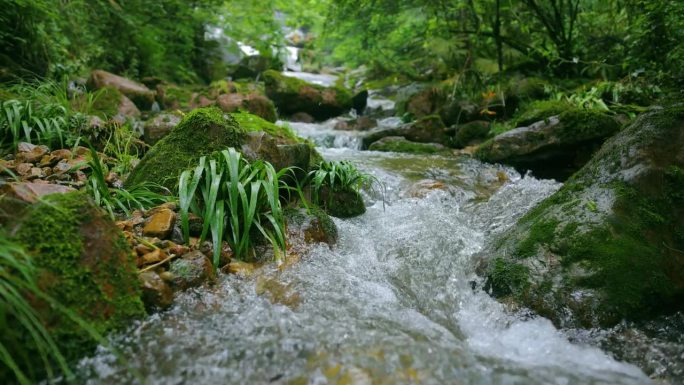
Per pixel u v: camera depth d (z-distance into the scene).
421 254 2.51
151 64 8.78
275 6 11.20
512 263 2.12
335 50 10.62
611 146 2.45
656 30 5.11
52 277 1.38
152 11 8.85
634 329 1.78
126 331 1.51
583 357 1.64
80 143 3.35
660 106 2.50
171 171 2.51
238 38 11.06
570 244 2.03
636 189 2.15
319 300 1.86
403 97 7.91
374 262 2.42
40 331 1.31
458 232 2.85
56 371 1.33
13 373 1.25
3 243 1.29
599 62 6.09
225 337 1.54
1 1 4.54
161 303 1.68
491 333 1.84
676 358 1.61
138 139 3.92
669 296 1.88
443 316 1.98
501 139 4.63
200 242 2.01
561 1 6.62
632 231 2.01
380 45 9.89
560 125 4.34
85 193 1.63
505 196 3.63
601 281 1.86
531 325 1.85
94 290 1.47
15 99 3.41
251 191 2.18
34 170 2.57
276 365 1.40
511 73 7.24
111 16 8.13
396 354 1.47
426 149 5.47
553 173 4.57
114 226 1.64
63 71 5.45
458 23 7.60
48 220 1.44
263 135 2.71
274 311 1.73
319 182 2.83
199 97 6.98
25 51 4.98
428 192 3.62
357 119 7.70
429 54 9.13
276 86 8.59
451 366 1.45
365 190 3.56
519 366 1.53
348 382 1.33
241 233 2.19
